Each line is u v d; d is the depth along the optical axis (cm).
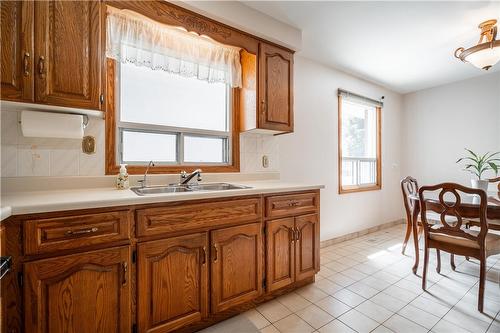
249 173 232
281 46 217
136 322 123
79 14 131
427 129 385
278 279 178
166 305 131
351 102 338
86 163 156
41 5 121
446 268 235
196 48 193
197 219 141
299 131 276
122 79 178
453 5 186
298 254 190
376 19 206
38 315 100
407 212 277
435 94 377
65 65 127
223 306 151
